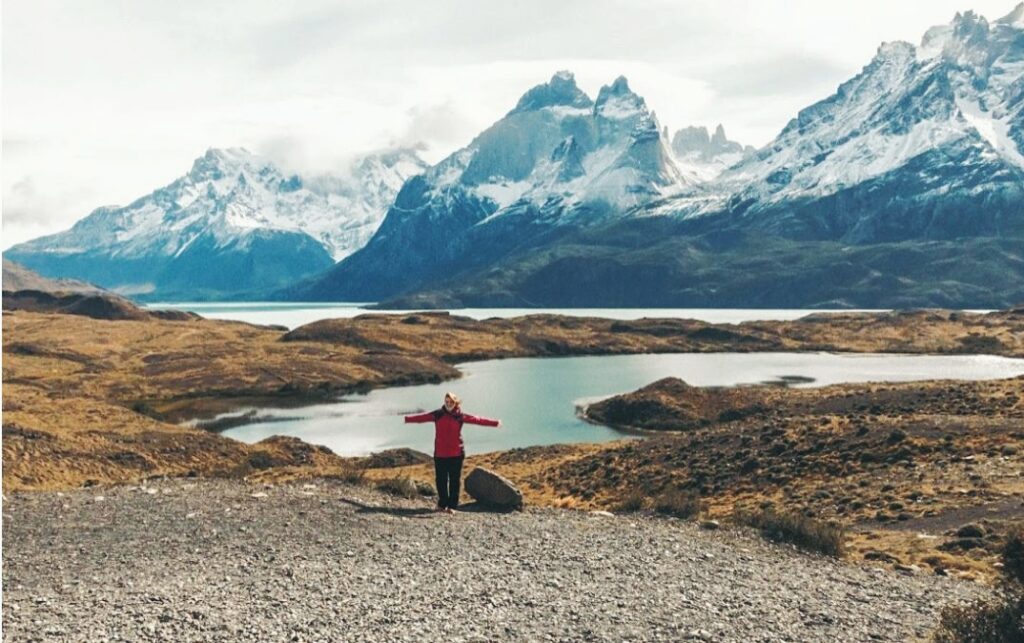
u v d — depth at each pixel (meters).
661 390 110.94
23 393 109.19
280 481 33.16
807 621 16.70
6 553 19.31
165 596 15.64
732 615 16.72
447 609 15.83
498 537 23.00
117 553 19.56
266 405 130.38
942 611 16.14
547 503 43.81
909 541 28.00
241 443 76.00
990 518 30.48
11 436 61.06
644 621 15.88
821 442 48.88
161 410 124.12
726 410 100.19
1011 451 41.59
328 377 158.88
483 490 29.45
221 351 196.25
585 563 20.50
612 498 44.34
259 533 21.95
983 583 21.83
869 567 23.28
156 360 178.75
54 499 26.48
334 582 17.31
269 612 14.97
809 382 142.88
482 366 195.12
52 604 14.91
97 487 30.06
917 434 48.06
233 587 16.61
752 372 165.50
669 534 25.61
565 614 15.99
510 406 122.88
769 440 51.75
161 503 25.97
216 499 26.77
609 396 134.38
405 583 17.52
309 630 14.13
